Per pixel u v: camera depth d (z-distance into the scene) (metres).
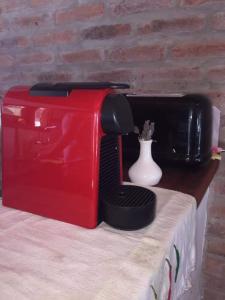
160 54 1.12
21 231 0.55
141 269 0.44
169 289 0.53
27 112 0.60
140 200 0.56
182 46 1.08
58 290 0.39
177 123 0.87
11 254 0.47
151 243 0.51
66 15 1.28
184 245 0.64
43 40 1.37
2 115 0.64
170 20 1.08
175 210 0.62
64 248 0.49
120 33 1.18
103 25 1.21
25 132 0.60
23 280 0.41
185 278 0.70
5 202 0.66
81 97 0.56
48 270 0.44
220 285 1.22
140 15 1.13
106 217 0.55
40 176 0.60
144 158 0.76
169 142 0.89
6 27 1.45
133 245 0.50
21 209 0.64
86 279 0.42
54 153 0.58
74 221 0.57
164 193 0.71
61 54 1.34
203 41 1.04
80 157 0.55
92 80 1.29
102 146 0.57
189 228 0.66
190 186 0.77
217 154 1.02
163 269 0.49
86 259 0.46
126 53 1.19
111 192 0.59
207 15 1.02
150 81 1.17
